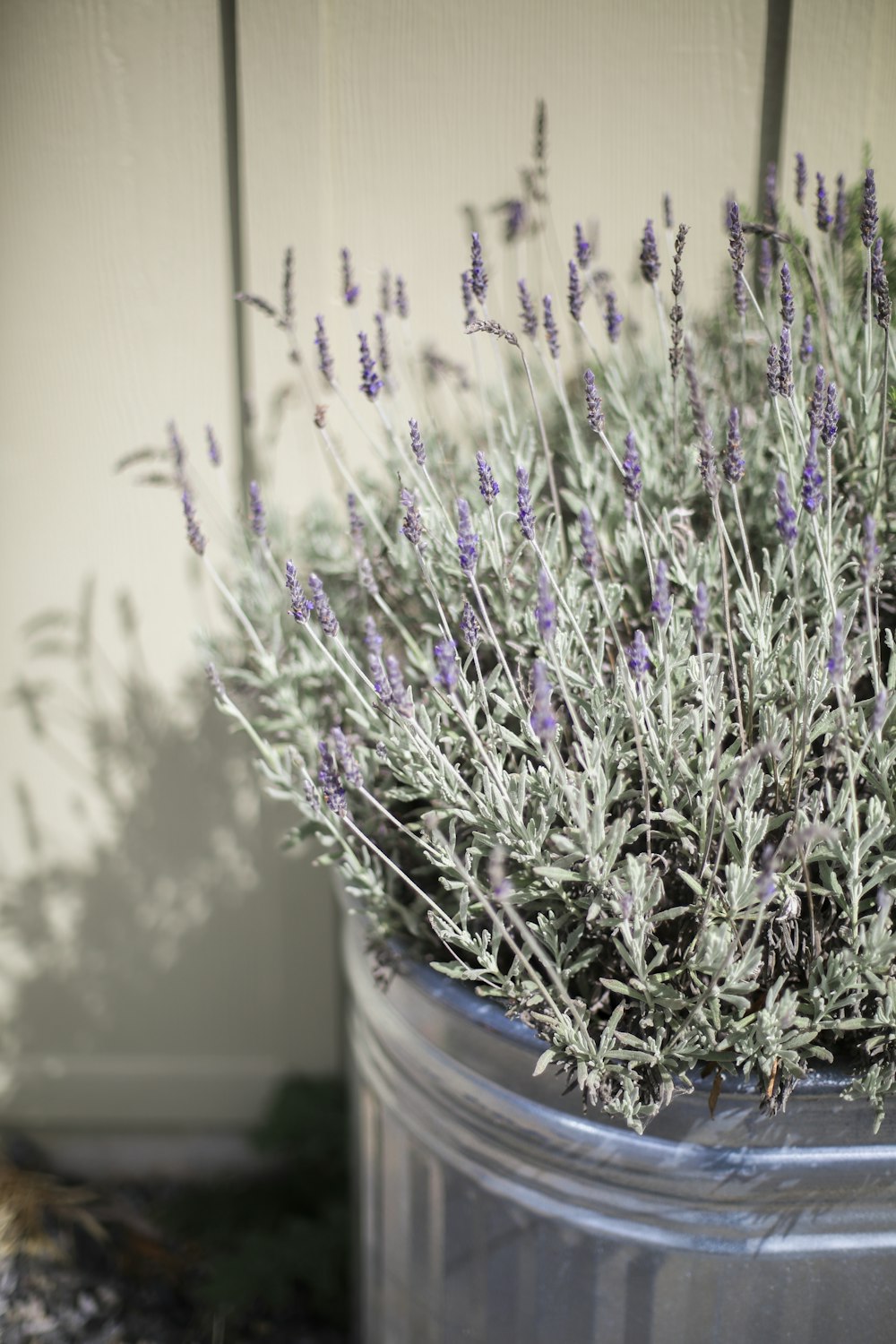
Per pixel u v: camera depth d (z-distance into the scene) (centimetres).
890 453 127
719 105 169
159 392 181
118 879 200
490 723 106
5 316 179
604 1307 114
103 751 195
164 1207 197
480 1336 125
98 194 175
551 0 166
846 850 97
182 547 187
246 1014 204
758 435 129
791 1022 95
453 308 177
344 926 155
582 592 124
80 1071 207
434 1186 126
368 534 143
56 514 186
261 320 177
